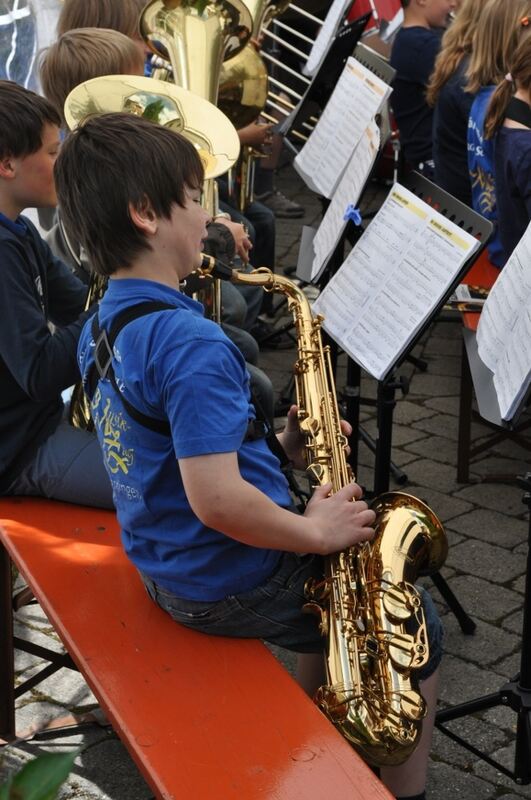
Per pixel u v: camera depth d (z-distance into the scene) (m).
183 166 1.78
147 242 1.77
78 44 3.04
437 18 5.29
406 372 4.69
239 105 3.86
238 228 2.89
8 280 2.29
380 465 2.62
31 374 2.29
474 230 2.30
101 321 1.81
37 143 2.33
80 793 2.38
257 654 1.86
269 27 6.17
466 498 3.67
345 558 1.93
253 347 3.47
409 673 1.82
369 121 3.16
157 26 3.37
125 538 1.93
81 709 2.66
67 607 1.99
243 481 1.68
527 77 3.32
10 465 2.42
